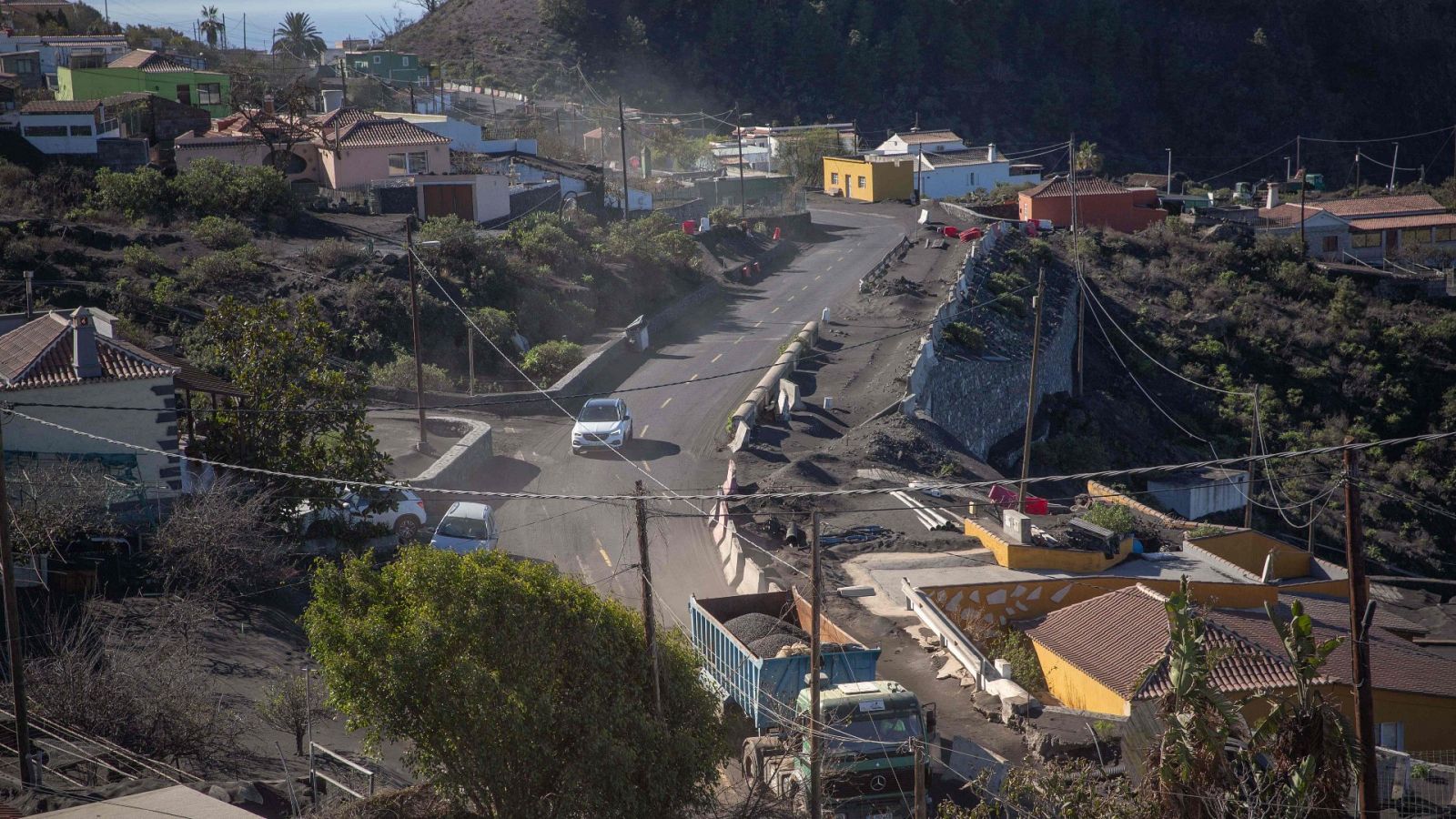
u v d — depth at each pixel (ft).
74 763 55.93
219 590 84.48
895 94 622.95
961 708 76.13
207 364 144.77
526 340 184.14
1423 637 101.60
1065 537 104.68
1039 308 133.59
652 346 191.11
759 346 186.91
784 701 66.13
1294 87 640.99
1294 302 276.82
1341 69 648.38
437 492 110.93
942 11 644.69
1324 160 614.34
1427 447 228.02
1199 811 46.80
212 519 85.35
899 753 61.21
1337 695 78.38
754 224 287.28
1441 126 631.97
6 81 284.41
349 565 52.80
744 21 634.84
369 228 215.72
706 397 157.28
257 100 251.80
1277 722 47.21
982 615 96.02
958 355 183.73
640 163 364.17
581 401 155.94
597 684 52.44
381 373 155.22
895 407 147.74
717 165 394.93
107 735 59.52
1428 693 80.33
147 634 74.49
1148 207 318.86
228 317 104.12
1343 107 636.48
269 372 102.22
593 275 213.66
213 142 240.94
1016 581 96.48
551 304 196.44
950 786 64.80
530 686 50.39
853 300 218.38
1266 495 190.60
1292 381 246.47
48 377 93.45
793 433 140.67
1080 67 653.71
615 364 176.96
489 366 172.76
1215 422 227.40
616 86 602.44
